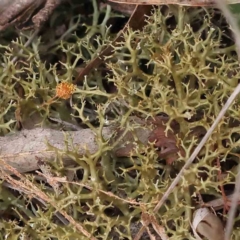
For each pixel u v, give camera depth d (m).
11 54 0.44
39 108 0.44
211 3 0.43
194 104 0.42
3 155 0.43
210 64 0.44
